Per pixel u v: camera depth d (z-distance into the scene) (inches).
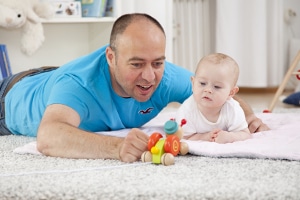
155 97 74.7
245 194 46.5
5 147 72.2
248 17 170.6
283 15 183.2
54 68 87.7
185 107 72.3
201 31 173.5
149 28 60.3
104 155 59.8
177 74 76.7
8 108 82.1
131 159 58.5
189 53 172.4
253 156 60.4
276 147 62.3
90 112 67.7
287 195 46.3
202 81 69.5
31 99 77.9
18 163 60.2
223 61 69.9
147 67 60.7
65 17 117.0
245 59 172.6
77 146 60.4
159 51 60.4
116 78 64.3
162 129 79.1
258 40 170.1
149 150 58.9
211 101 68.9
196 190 47.5
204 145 63.9
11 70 118.0
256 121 76.1
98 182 50.9
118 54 61.7
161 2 132.4
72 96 64.6
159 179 51.4
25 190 49.6
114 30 62.9
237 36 171.2
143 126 83.1
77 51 130.9
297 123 80.7
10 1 107.2
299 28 187.0
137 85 62.1
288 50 185.9
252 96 167.0
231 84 70.1
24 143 75.7
